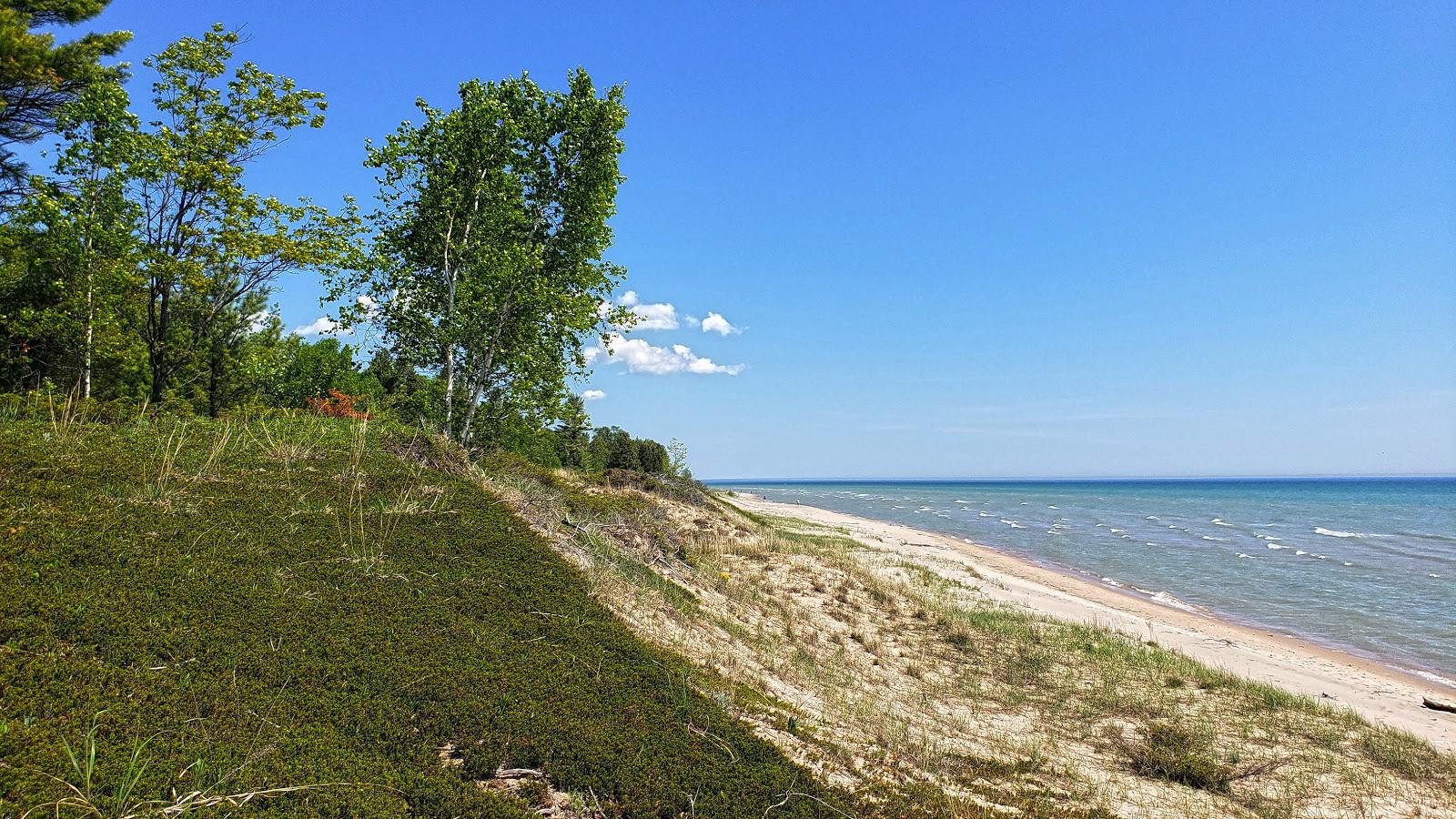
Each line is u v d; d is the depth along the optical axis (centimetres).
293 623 706
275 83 1764
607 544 1355
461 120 1895
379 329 1928
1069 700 1291
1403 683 1761
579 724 661
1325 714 1315
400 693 645
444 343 1870
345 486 1130
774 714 826
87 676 539
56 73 1566
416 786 522
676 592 1285
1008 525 6178
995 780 839
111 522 802
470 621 821
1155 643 1778
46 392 1470
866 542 3597
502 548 1050
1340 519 7325
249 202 1712
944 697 1234
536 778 586
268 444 1248
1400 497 13525
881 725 955
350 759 532
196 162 1650
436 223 1914
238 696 569
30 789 404
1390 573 3462
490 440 2009
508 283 1858
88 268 1588
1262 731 1196
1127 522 6625
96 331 1677
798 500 11400
